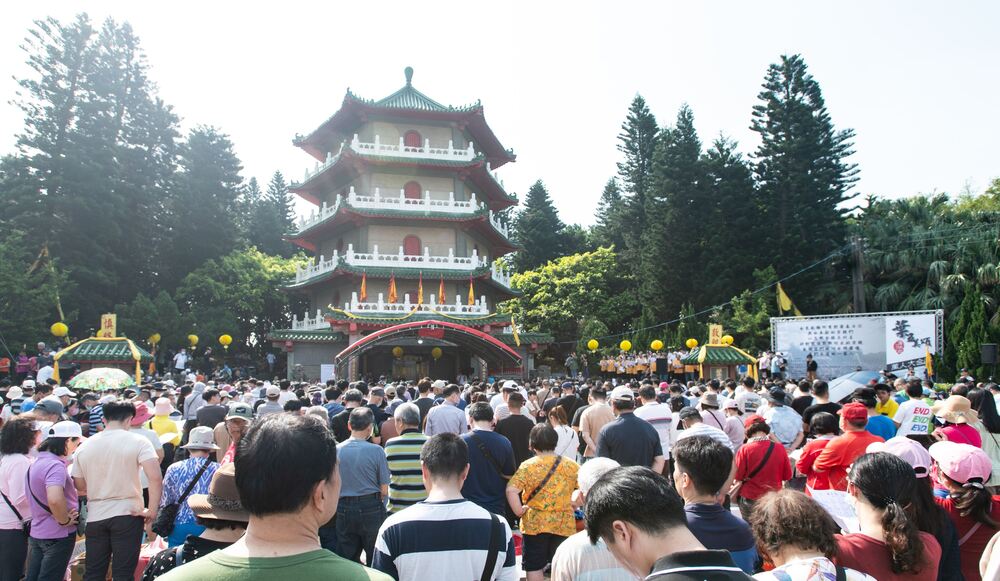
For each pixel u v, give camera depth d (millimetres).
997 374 39344
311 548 2912
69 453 10227
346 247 46719
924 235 55094
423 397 15078
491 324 38844
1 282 38812
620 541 3451
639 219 74875
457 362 45531
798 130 60875
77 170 49750
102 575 8047
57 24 51875
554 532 7684
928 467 6238
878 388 13992
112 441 8141
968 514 5793
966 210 60625
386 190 45312
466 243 47469
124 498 8055
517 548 11234
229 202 66938
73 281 46625
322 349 41219
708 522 5066
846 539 4488
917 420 11328
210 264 59844
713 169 63812
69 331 49531
